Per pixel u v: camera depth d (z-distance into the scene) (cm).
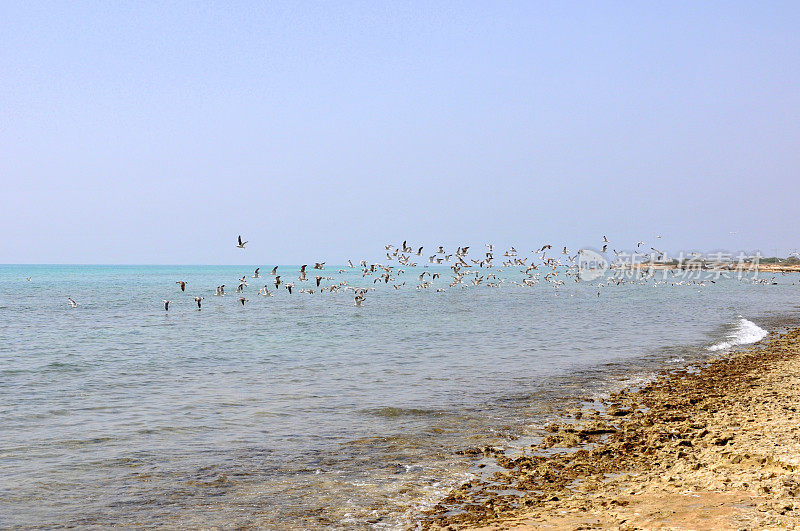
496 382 3130
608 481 1641
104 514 1501
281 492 1641
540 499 1536
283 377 3266
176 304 9188
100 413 2472
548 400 2717
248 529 1420
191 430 2223
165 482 1711
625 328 5816
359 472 1791
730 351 4269
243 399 2725
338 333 5375
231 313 7581
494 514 1449
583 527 1305
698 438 1986
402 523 1439
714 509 1338
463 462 1872
